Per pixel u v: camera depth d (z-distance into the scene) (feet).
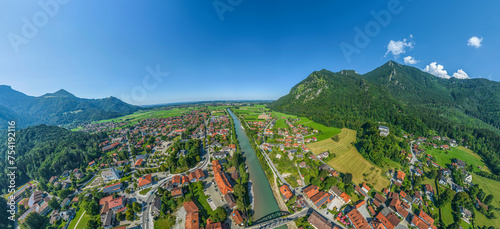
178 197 285.64
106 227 239.50
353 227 240.32
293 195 296.71
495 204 281.13
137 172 373.81
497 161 393.50
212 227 226.38
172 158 394.73
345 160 409.90
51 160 411.54
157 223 244.83
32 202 295.07
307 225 242.78
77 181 350.02
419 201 282.15
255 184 334.24
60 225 251.39
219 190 307.17
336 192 294.25
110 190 309.01
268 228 239.09
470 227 243.60
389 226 239.91
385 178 342.44
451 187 320.29
